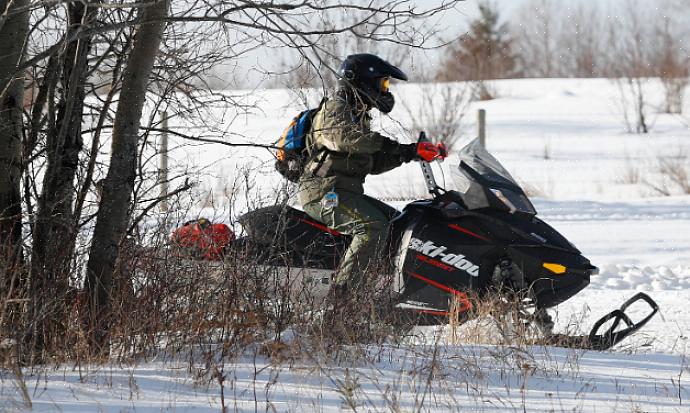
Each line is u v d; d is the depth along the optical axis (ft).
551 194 152.15
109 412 33.94
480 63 332.60
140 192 50.49
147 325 44.60
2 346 40.57
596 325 57.16
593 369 46.39
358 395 37.76
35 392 35.99
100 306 44.75
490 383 42.01
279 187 57.93
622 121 282.97
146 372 40.32
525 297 57.52
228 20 40.63
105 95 51.57
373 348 48.08
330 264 56.80
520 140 244.63
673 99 304.91
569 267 56.85
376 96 55.26
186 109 50.14
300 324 47.14
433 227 58.13
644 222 119.55
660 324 69.21
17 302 42.29
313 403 35.55
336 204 56.08
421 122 195.42
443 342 52.65
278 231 54.13
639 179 174.09
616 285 85.87
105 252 45.29
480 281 57.72
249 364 42.65
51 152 45.32
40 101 48.01
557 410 36.58
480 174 58.54
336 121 53.98
